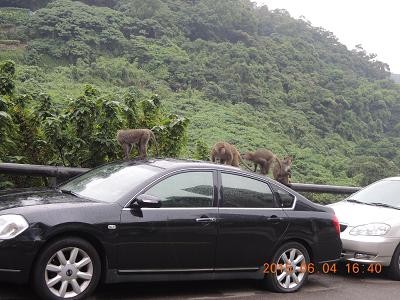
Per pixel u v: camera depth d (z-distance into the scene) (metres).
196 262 5.43
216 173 5.78
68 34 58.53
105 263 4.96
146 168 5.67
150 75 54.97
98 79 50.25
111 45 60.84
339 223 7.16
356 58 89.94
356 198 8.37
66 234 4.79
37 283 4.61
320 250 6.32
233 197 5.79
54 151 8.66
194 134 39.53
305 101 59.09
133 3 73.69
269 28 89.44
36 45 56.41
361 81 74.19
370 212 7.43
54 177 7.46
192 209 5.44
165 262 5.25
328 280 6.93
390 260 7.08
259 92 56.09
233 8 78.31
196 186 5.59
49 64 54.28
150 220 5.14
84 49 56.91
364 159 40.84
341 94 64.50
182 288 5.91
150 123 9.85
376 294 6.35
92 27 61.56
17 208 4.75
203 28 74.06
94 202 5.08
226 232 5.60
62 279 4.72
